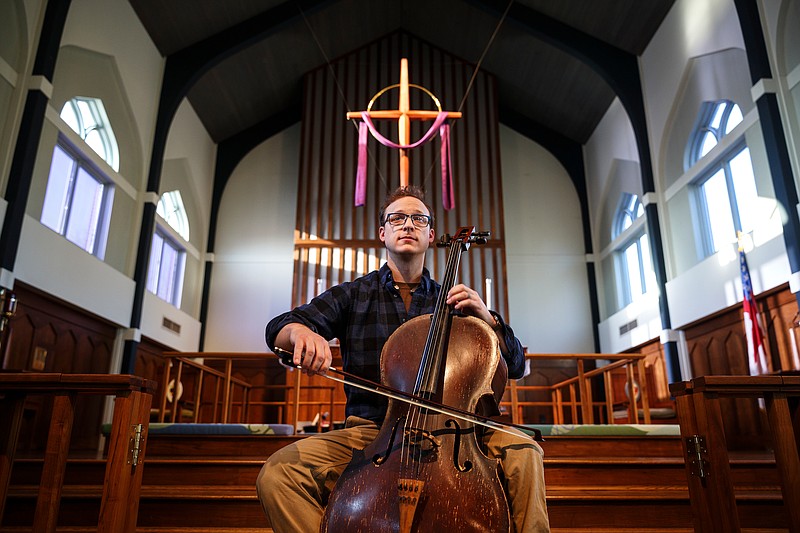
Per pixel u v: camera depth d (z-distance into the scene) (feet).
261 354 14.90
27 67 16.98
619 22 24.23
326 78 30.32
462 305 5.07
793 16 16.65
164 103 24.57
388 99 30.09
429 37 30.83
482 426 4.78
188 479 9.98
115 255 21.94
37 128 16.76
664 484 10.02
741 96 19.02
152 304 23.91
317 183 28.86
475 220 28.35
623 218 28.32
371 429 5.12
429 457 4.09
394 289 5.77
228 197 30.68
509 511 4.22
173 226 27.53
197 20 24.22
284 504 4.55
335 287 5.78
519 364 5.51
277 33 26.27
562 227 30.60
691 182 22.11
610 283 28.71
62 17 17.75
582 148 31.73
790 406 5.29
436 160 29.09
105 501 5.07
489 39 28.19
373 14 29.01
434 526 3.76
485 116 30.04
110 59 21.03
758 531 8.14
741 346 19.17
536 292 29.53
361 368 5.46
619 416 22.15
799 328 16.10
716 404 5.10
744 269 18.01
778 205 16.49
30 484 10.14
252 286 29.30
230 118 30.09
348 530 3.91
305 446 4.89
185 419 21.90
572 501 8.46
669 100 22.89
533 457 4.58
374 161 29.07
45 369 18.02
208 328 28.66
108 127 21.75
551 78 28.35
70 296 18.39
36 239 16.78
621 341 26.71
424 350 4.85
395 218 5.93
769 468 10.22
